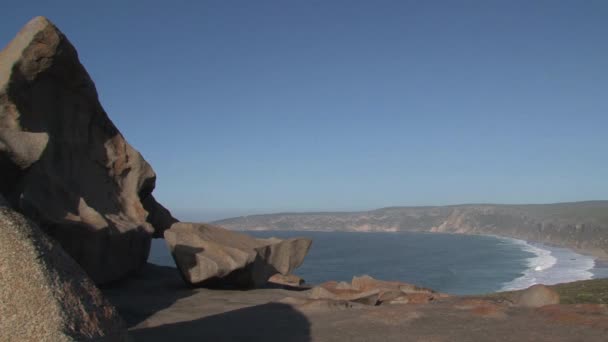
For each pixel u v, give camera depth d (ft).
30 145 53.67
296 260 95.50
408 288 78.18
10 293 21.47
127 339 24.09
